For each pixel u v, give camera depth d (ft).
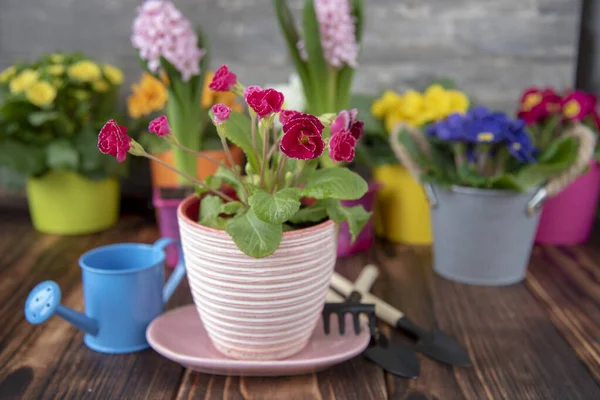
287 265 2.11
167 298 2.59
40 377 2.29
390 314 2.59
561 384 2.29
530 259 3.31
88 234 3.60
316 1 3.09
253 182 2.19
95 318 2.41
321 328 2.45
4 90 3.68
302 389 2.24
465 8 3.79
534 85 3.85
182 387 2.25
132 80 3.94
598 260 3.29
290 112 2.03
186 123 3.24
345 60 3.10
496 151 3.10
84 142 3.52
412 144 3.11
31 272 3.08
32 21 3.89
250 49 3.88
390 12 3.82
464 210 2.93
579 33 3.89
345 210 2.23
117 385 2.26
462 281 3.03
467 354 2.43
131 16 3.87
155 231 3.65
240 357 2.24
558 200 3.42
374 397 2.21
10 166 3.40
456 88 3.73
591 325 2.65
